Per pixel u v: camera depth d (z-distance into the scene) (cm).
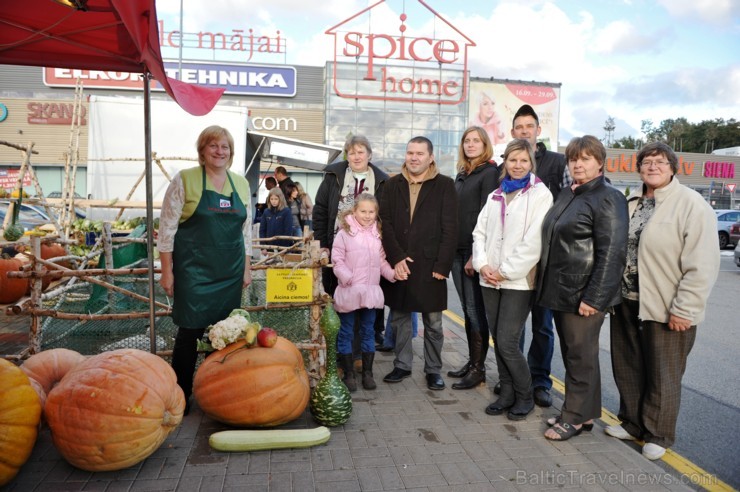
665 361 327
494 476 291
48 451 303
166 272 340
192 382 363
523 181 368
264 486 272
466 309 438
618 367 357
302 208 1159
